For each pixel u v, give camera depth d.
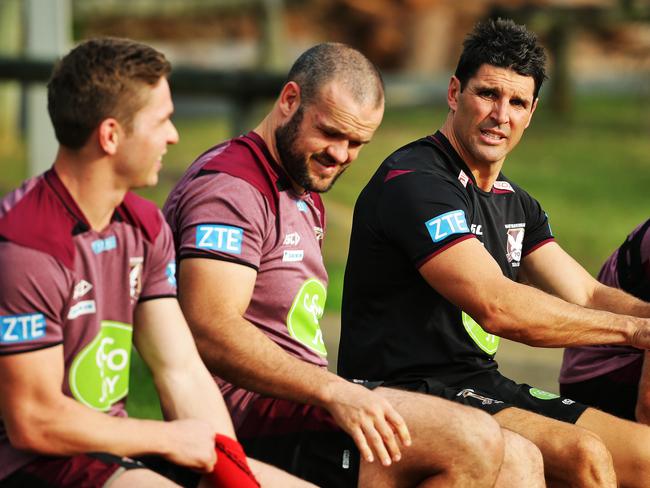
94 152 9.80
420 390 12.88
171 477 10.70
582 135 63.84
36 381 9.51
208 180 11.95
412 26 82.00
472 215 13.58
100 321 10.13
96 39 9.88
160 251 10.63
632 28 71.75
